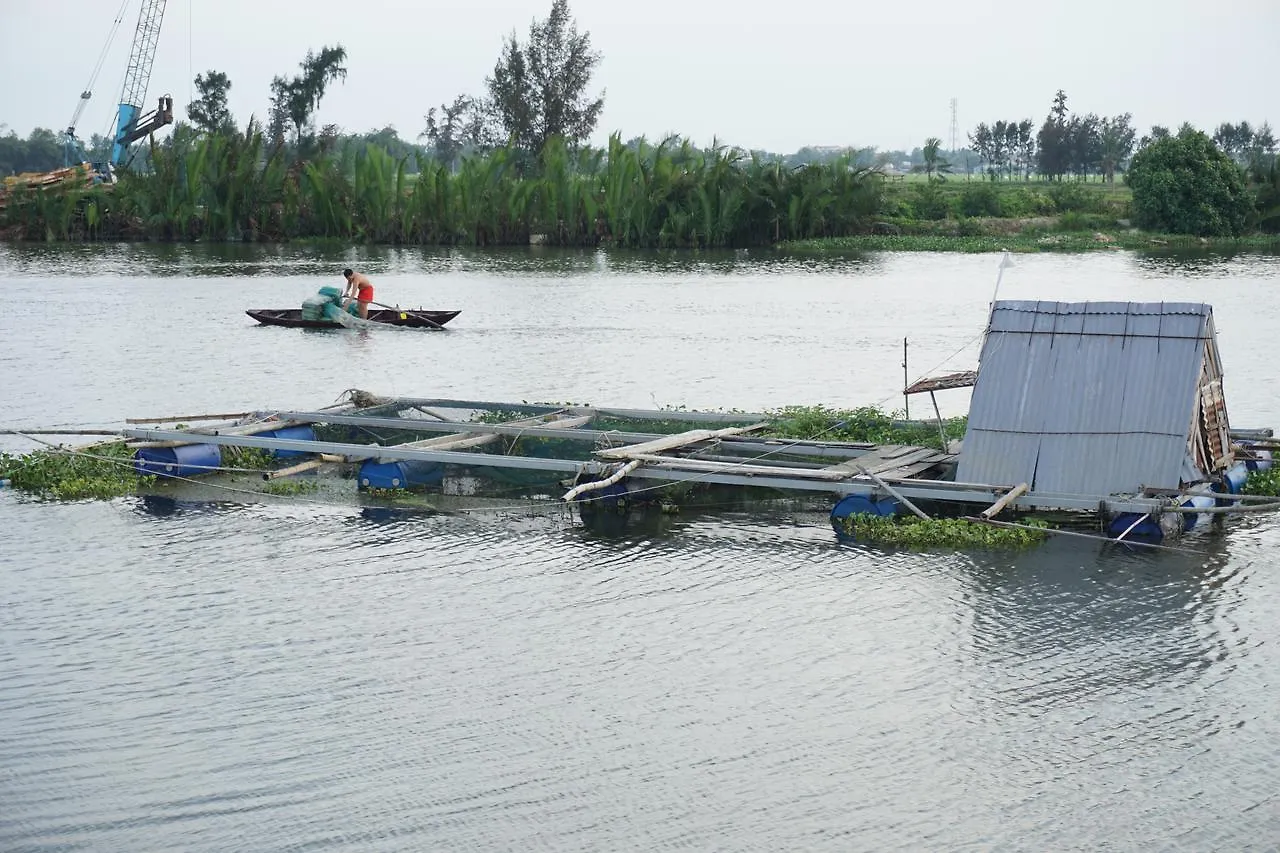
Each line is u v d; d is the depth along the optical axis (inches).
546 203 2930.6
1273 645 535.2
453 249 2832.2
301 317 1531.7
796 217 2955.2
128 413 1011.9
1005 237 2955.2
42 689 503.2
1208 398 700.0
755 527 703.7
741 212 2918.3
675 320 1584.6
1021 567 629.6
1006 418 691.4
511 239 2957.7
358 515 733.9
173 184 3038.9
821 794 425.7
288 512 739.4
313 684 506.9
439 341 1408.7
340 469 833.5
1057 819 410.9
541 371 1214.3
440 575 630.5
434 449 781.9
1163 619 563.8
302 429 877.2
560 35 4232.3
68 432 823.1
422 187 2947.8
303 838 402.3
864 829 406.3
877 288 1988.2
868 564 639.1
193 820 411.8
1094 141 5044.3
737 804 419.8
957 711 480.7
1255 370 1167.0
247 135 3056.1
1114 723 470.6
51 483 780.0
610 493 735.1
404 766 443.8
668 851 395.2
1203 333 673.0
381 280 2112.5
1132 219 3166.8
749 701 490.3
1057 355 694.5
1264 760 443.5
